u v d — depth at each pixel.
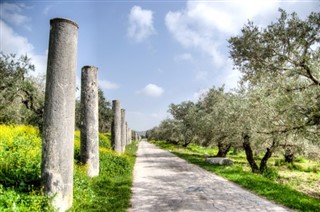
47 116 7.68
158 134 98.75
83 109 13.55
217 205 9.65
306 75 12.45
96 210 8.37
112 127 25.28
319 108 11.77
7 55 17.05
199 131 30.81
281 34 12.16
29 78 21.25
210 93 35.22
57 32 7.85
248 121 19.69
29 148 11.96
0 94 17.39
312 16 11.79
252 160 22.48
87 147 13.31
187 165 22.45
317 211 8.85
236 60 13.71
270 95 16.16
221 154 30.53
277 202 10.06
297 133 13.52
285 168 26.45
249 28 12.86
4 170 8.19
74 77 8.12
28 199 6.78
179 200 10.41
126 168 17.69
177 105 53.91
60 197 7.45
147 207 9.39
